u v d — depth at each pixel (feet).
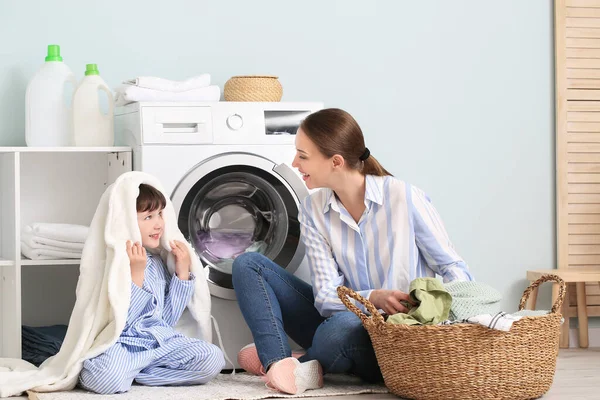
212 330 10.02
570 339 12.66
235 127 10.11
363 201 8.45
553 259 12.97
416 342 7.38
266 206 10.43
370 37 12.32
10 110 11.00
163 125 9.91
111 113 10.60
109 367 8.13
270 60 11.94
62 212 11.33
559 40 12.82
